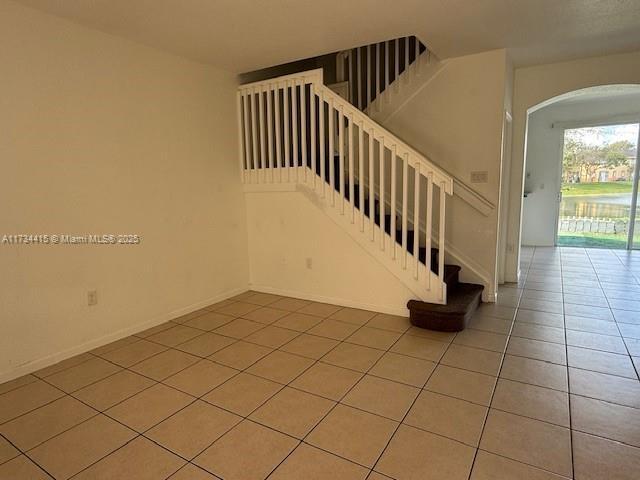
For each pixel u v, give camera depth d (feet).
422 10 8.67
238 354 9.23
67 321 9.09
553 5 8.55
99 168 9.55
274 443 6.05
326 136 15.11
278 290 14.08
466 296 11.55
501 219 14.58
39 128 8.35
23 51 8.00
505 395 7.29
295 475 5.38
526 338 9.92
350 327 10.82
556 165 22.35
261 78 14.49
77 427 6.53
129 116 10.16
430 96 12.86
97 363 8.85
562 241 24.20
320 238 12.79
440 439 6.08
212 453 5.85
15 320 8.18
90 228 9.45
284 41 10.31
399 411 6.84
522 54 12.17
